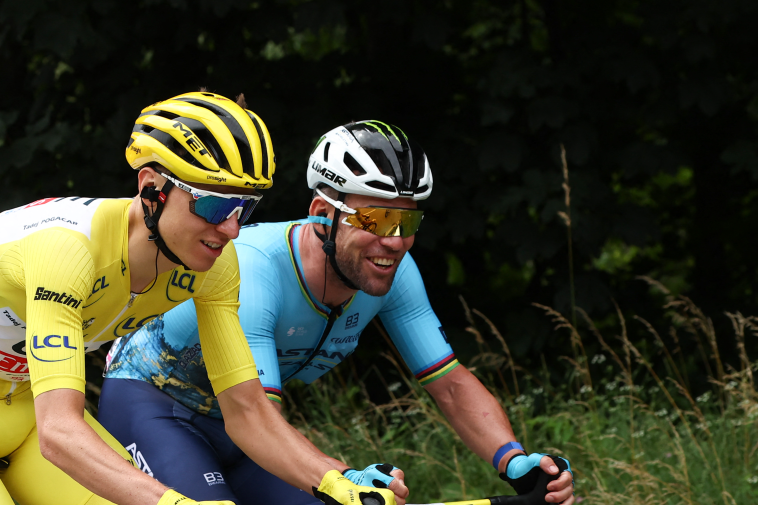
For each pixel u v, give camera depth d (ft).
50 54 26.53
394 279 14.55
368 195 12.44
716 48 26.91
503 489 22.17
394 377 29.14
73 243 9.55
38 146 26.40
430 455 23.21
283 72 28.68
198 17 27.04
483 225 28.14
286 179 26.89
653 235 27.50
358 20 28.71
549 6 29.09
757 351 29.09
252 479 13.88
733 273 34.17
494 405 14.37
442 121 29.60
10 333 10.55
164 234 9.86
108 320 10.69
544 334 28.30
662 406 26.05
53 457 8.80
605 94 28.60
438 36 27.02
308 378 15.72
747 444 21.38
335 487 10.31
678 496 19.74
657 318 30.76
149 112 9.96
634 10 27.53
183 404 14.21
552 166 27.89
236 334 11.49
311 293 13.78
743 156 28.68
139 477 8.73
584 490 20.53
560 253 29.53
